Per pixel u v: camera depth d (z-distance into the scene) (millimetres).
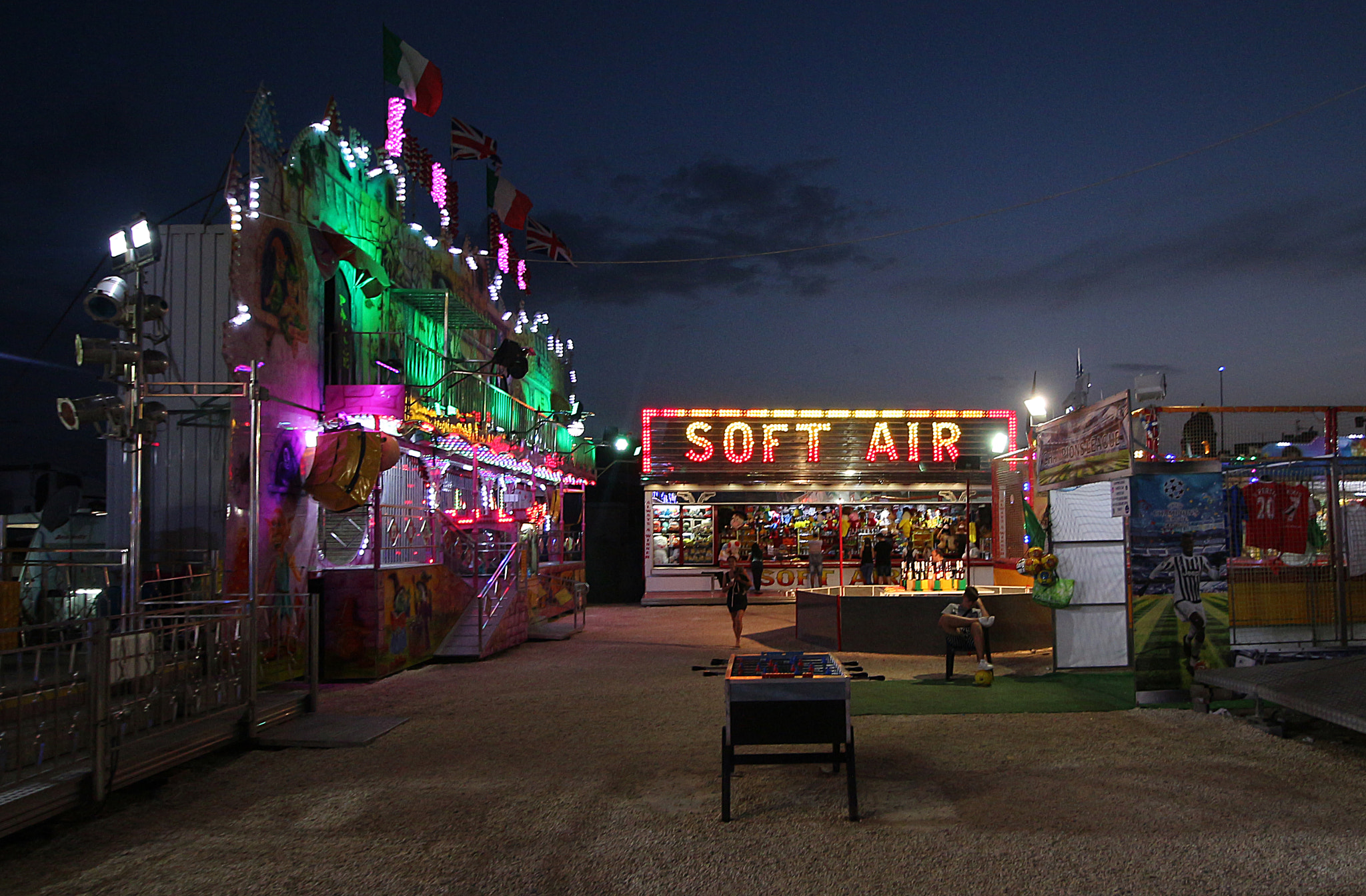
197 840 5680
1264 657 9812
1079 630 11695
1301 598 10562
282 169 11625
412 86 15469
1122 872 4848
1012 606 14125
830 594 15414
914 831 5543
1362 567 10734
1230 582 10414
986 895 4625
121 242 8547
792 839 5461
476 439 16266
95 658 6285
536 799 6383
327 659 11992
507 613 15414
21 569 9344
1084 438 10938
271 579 11070
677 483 26984
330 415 12508
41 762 6047
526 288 23859
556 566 21641
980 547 27281
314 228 12406
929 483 27359
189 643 7750
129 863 5297
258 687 9914
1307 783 6406
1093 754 7316
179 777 7141
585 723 8977
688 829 5664
